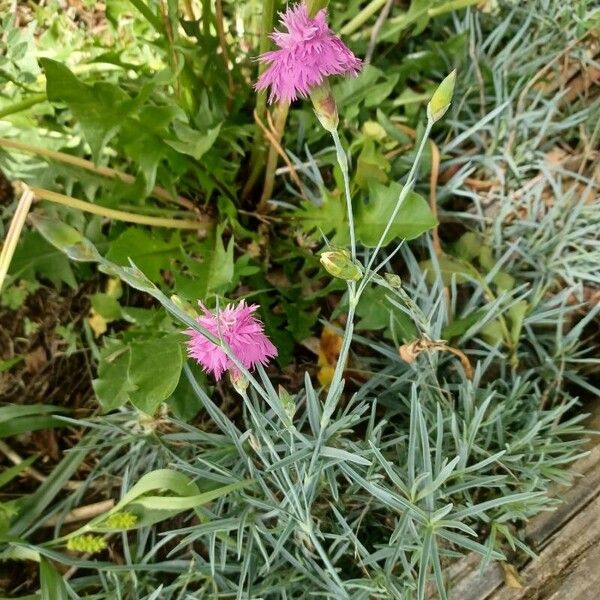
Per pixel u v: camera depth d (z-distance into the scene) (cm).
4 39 42
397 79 41
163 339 33
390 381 37
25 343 41
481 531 32
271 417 34
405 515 28
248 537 31
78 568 36
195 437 34
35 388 40
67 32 44
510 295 35
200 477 33
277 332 39
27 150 35
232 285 36
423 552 27
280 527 30
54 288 42
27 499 36
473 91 43
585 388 37
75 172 39
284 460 27
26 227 40
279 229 43
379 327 37
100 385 34
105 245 40
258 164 41
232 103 41
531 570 31
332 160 40
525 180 42
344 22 45
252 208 44
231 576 33
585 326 40
